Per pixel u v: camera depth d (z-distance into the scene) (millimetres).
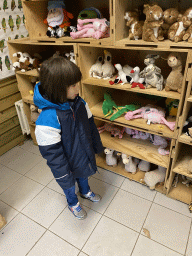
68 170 1220
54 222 1593
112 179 1945
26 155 2350
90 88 1773
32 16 1725
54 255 1387
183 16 1152
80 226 1550
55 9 1663
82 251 1396
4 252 1419
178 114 1332
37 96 1042
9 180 2008
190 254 1345
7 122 2328
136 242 1427
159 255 1349
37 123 1101
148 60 1412
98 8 1697
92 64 1737
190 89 1214
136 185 1866
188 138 1378
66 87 964
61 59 956
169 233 1470
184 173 1522
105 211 1647
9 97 2250
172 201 1696
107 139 1950
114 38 1340
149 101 1857
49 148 1099
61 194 1826
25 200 1787
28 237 1503
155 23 1198
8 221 1618
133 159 1992
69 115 1135
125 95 1987
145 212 1622
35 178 2014
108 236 1473
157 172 1754
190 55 1113
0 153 2350
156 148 1795
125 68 1646
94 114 1763
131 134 1932
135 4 1462
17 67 2000
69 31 1639
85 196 1726
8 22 1970
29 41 1781
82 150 1303
